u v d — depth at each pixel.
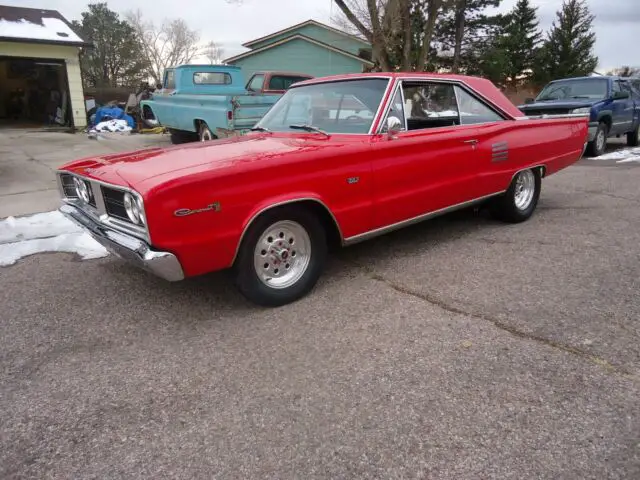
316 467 2.08
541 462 2.06
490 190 4.97
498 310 3.43
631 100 12.39
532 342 2.99
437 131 4.38
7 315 3.58
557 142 5.69
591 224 5.50
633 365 2.73
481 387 2.57
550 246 4.77
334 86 4.50
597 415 2.33
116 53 48.06
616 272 4.05
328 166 3.53
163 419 2.41
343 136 4.04
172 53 50.38
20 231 5.59
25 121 19.89
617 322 3.21
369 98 4.13
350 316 3.42
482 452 2.12
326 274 4.20
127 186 2.95
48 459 2.17
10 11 18.30
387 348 2.98
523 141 5.19
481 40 35.06
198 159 3.28
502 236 5.14
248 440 2.25
